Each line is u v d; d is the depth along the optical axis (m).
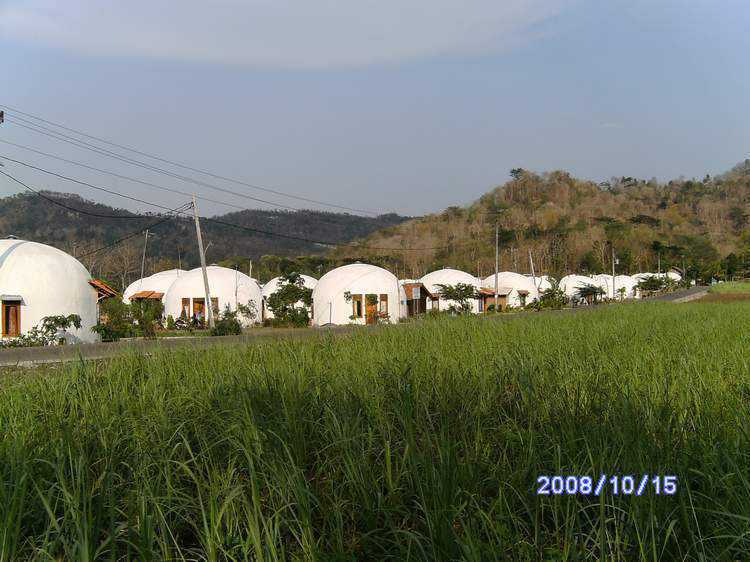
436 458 4.79
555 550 3.76
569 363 7.98
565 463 4.69
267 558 3.57
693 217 138.62
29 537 3.94
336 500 4.37
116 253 86.06
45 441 5.37
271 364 8.49
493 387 6.77
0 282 24.94
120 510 4.26
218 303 42.84
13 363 13.93
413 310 47.66
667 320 17.88
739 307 26.83
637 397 5.89
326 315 42.19
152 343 12.38
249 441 4.86
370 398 6.20
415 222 140.12
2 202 134.38
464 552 3.51
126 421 5.82
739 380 7.10
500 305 59.16
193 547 4.34
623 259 95.94
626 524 3.91
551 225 124.31
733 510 3.98
